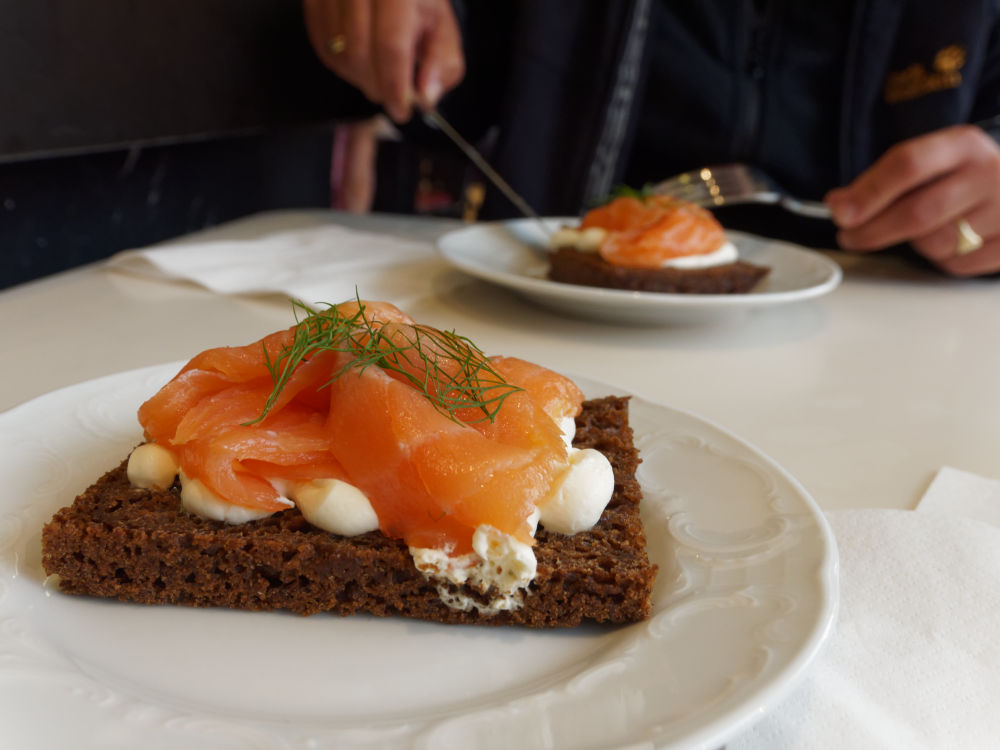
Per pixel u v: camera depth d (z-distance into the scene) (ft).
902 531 0.62
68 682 0.45
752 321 1.25
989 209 1.45
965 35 1.73
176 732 0.42
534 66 1.83
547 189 1.91
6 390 0.87
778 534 0.59
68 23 1.26
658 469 0.69
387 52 1.56
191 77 1.55
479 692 0.49
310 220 1.81
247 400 0.59
